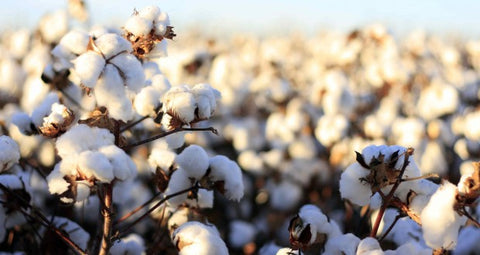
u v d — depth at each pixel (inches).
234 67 284.8
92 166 65.1
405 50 403.9
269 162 214.1
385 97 283.9
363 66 325.7
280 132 234.7
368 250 71.2
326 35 558.9
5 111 203.9
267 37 705.0
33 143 150.3
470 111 292.8
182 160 83.0
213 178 83.3
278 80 280.1
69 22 213.3
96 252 80.0
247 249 160.4
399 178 70.5
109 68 69.1
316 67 388.5
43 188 136.8
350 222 106.3
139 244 96.1
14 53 273.6
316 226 79.1
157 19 75.7
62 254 92.4
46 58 221.0
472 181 62.4
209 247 75.2
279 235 177.9
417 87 325.7
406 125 222.8
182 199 85.3
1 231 85.8
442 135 223.9
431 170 212.8
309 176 204.1
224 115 262.7
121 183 103.9
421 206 72.3
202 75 251.3
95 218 122.0
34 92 191.8
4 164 84.7
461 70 384.5
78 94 86.0
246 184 207.5
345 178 73.5
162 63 231.3
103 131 70.5
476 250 117.0
